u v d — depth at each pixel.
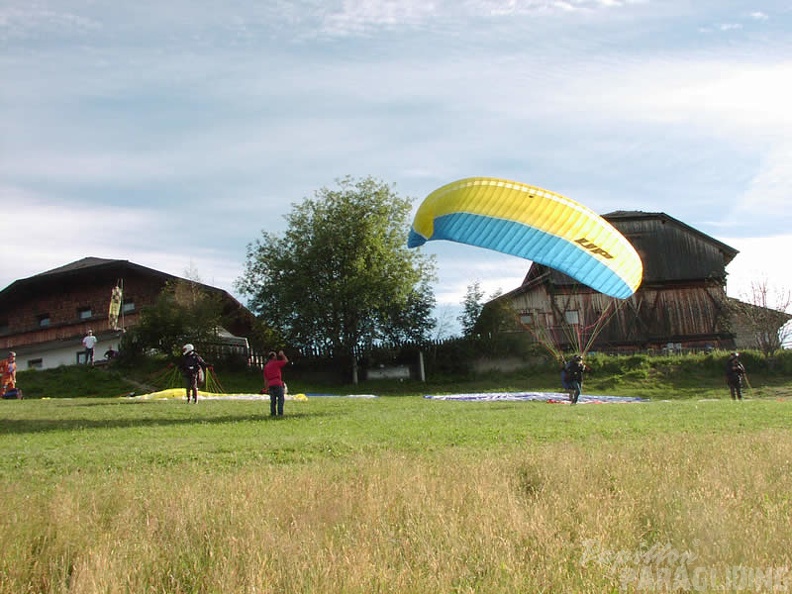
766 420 17.12
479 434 14.81
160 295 44.09
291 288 44.91
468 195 23.83
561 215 23.42
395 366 46.84
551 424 16.62
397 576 6.18
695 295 50.28
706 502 7.86
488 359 46.44
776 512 7.61
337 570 6.25
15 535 7.17
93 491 8.98
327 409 22.41
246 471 10.98
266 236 46.94
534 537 7.05
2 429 17.06
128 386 38.88
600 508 7.89
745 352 43.50
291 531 7.29
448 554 6.62
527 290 49.50
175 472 10.98
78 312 52.31
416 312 47.31
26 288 52.94
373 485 8.81
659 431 15.02
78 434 16.00
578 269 23.58
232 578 6.17
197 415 20.22
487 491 8.44
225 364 44.25
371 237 45.81
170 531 7.45
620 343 49.22
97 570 6.25
